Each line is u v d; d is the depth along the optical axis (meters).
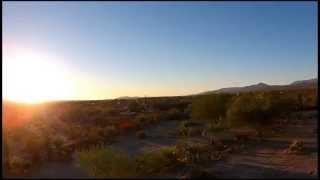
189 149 29.14
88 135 36.66
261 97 41.56
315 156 24.98
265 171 22.44
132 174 18.48
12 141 27.73
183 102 75.19
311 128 34.78
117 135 40.66
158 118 53.12
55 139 30.55
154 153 26.73
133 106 73.75
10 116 37.75
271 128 36.62
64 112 56.50
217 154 28.19
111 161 20.22
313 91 66.81
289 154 26.41
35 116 47.84
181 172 22.78
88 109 67.00
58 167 21.62
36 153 25.08
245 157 27.08
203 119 44.34
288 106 43.38
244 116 37.62
